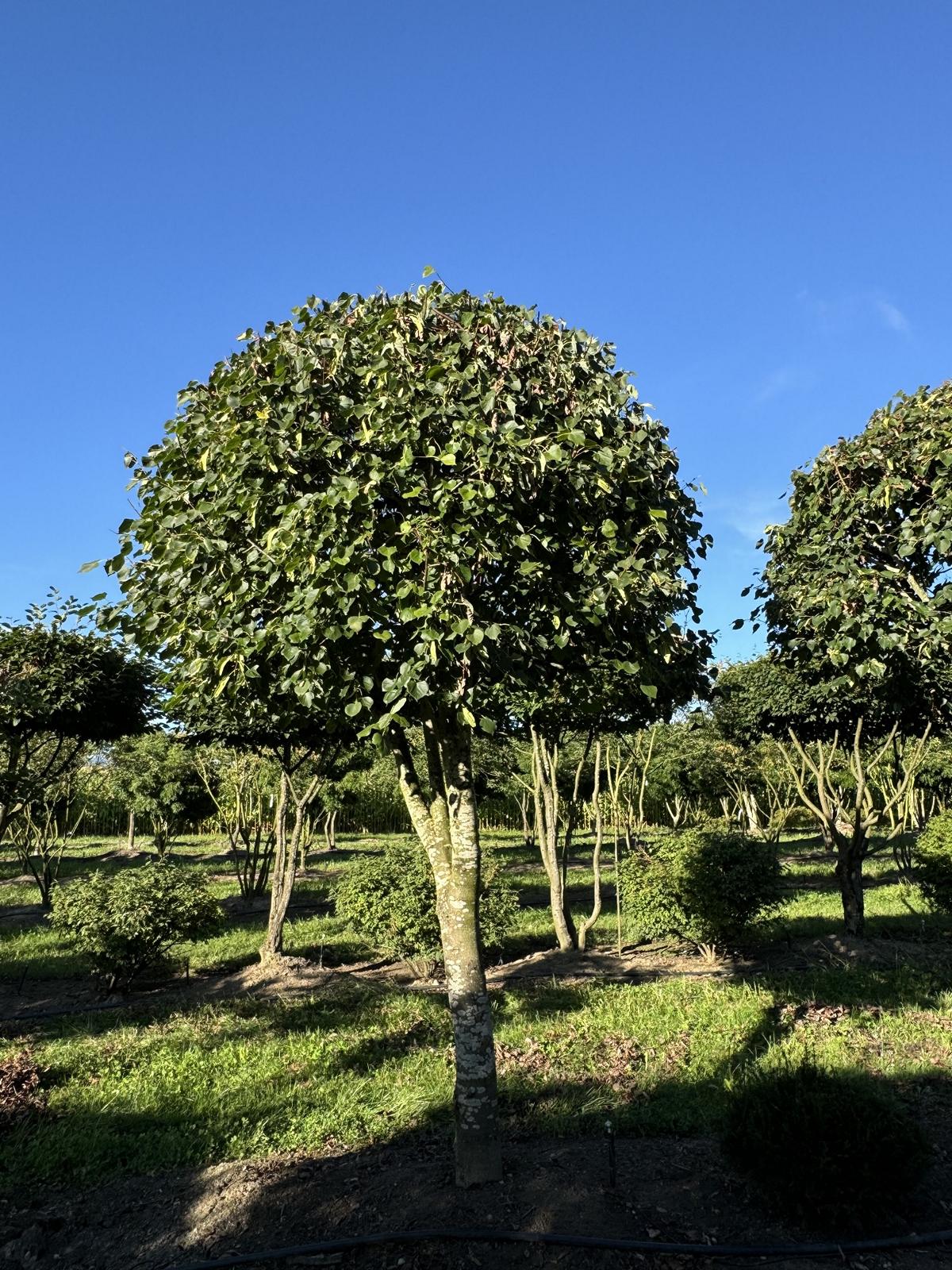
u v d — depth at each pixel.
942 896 11.33
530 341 4.86
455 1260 3.71
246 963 11.09
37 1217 4.44
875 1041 6.58
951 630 5.36
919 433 5.95
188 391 4.96
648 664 4.65
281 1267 3.75
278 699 4.80
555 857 11.57
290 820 20.83
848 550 6.10
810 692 10.23
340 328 4.64
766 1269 3.62
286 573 4.00
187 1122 5.51
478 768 20.69
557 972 10.11
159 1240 4.16
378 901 9.91
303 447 4.30
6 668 8.34
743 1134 4.21
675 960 10.62
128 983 9.79
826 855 22.62
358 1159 4.88
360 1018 7.97
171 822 22.28
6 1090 5.77
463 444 4.15
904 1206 4.07
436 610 3.78
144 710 10.78
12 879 19.77
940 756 20.27
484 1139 4.32
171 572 4.46
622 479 4.58
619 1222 3.97
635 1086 5.75
